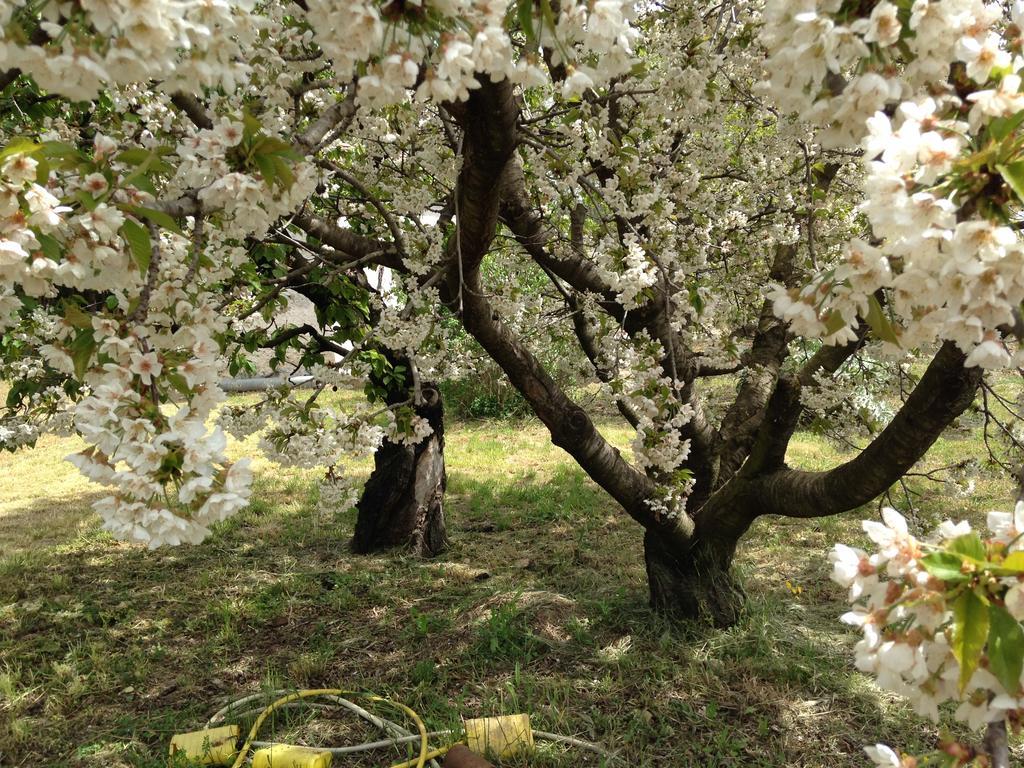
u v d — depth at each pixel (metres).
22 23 1.16
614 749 2.90
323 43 1.25
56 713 3.25
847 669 3.43
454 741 2.88
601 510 6.07
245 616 4.18
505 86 1.92
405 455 5.14
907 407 2.62
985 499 5.71
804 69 1.12
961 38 1.04
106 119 3.28
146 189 1.33
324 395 10.30
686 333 3.76
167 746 2.97
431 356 3.76
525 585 4.48
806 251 4.15
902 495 5.60
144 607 4.32
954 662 1.02
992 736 1.02
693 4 2.94
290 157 1.45
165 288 1.60
